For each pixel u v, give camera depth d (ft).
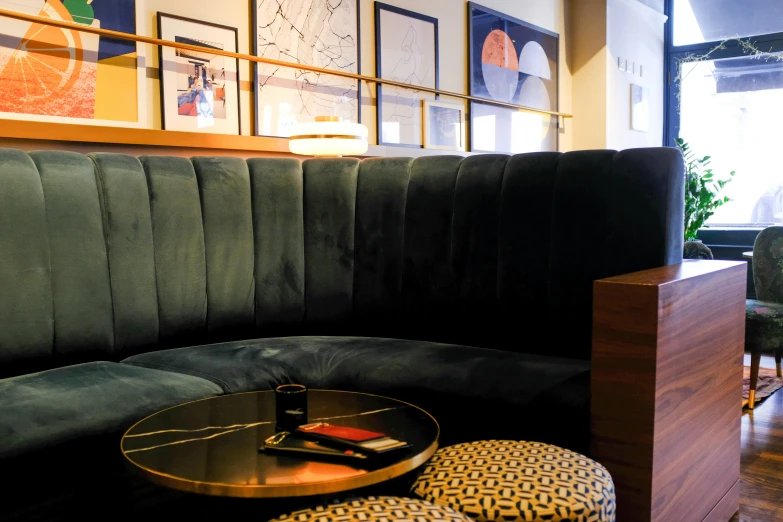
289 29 11.34
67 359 7.30
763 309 11.47
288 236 9.04
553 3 18.44
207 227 8.50
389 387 6.91
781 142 19.88
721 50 20.54
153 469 4.26
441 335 8.63
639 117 20.36
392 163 9.12
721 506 7.03
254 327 8.87
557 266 7.77
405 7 13.82
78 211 7.41
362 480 4.16
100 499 5.61
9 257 6.82
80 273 7.36
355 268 9.11
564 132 19.15
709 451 6.66
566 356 7.75
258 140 10.45
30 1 8.21
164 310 8.09
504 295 8.12
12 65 8.10
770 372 14.02
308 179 9.30
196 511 6.38
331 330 9.18
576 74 19.29
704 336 6.40
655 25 20.99
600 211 7.56
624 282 5.53
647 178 7.30
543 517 4.34
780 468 8.61
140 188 7.97
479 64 15.81
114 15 9.04
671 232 7.28
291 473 4.19
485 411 6.36
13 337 6.81
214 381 6.75
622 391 5.55
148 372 6.81
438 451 5.29
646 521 5.46
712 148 20.99
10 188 6.90
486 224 8.30
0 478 4.95
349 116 12.48
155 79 9.57
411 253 8.79
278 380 7.11
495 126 16.39
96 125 8.66
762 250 12.72
